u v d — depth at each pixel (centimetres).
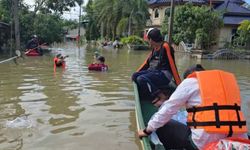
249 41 3303
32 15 2867
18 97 884
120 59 2128
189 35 3077
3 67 1509
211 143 328
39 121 686
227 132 328
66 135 616
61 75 1277
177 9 3138
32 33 2720
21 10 2814
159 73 653
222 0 4088
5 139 588
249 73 1681
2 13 2497
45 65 1617
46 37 2831
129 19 4088
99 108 793
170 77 650
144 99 688
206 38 3039
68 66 1598
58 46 3966
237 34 3678
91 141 591
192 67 390
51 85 1059
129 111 773
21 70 1414
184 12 3061
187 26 3080
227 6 3978
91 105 818
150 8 4484
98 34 5841
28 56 2131
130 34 4072
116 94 943
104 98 891
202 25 3052
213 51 2823
